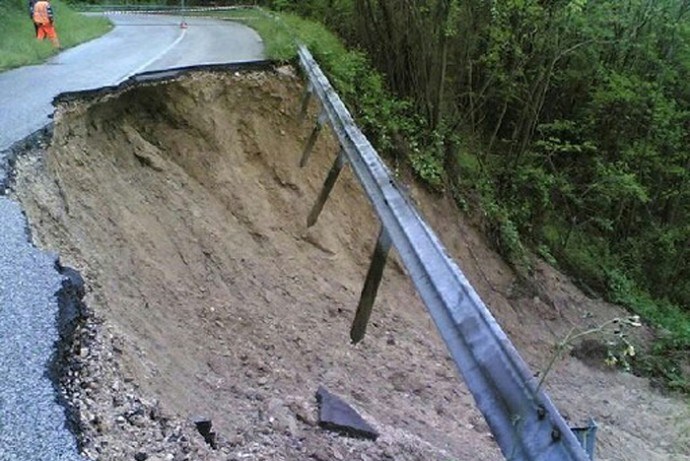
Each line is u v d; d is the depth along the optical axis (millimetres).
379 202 5340
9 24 19734
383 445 7219
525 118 20781
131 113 11852
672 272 23844
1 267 5648
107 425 4188
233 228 11797
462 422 9789
